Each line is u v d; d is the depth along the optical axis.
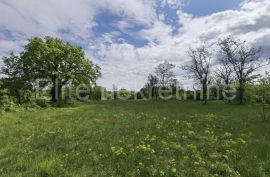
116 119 25.84
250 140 14.73
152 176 9.42
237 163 10.83
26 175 9.51
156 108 44.91
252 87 29.23
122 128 19.39
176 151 12.41
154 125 20.55
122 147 12.98
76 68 58.97
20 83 48.31
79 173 9.67
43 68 53.72
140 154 11.71
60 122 23.89
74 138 15.83
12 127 20.66
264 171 10.05
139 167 10.14
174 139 15.02
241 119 25.64
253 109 39.00
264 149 12.63
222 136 15.71
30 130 19.16
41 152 12.62
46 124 22.47
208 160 11.21
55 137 16.22
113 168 10.18
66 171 9.80
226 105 52.41
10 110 35.47
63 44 58.44
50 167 10.09
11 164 10.80
